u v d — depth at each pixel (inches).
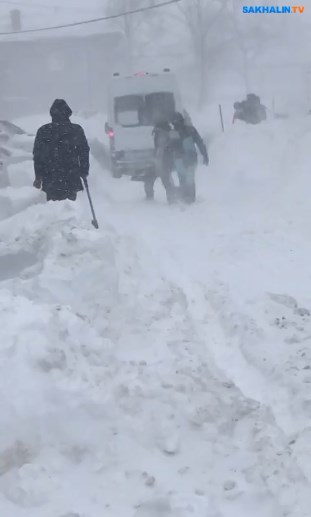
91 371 300.5
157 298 437.4
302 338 375.9
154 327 393.7
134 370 323.3
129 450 268.2
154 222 710.5
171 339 377.7
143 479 251.8
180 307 430.0
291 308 427.5
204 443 276.5
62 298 385.4
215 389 314.5
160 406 291.9
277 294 450.3
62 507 236.2
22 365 280.8
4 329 298.4
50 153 593.6
